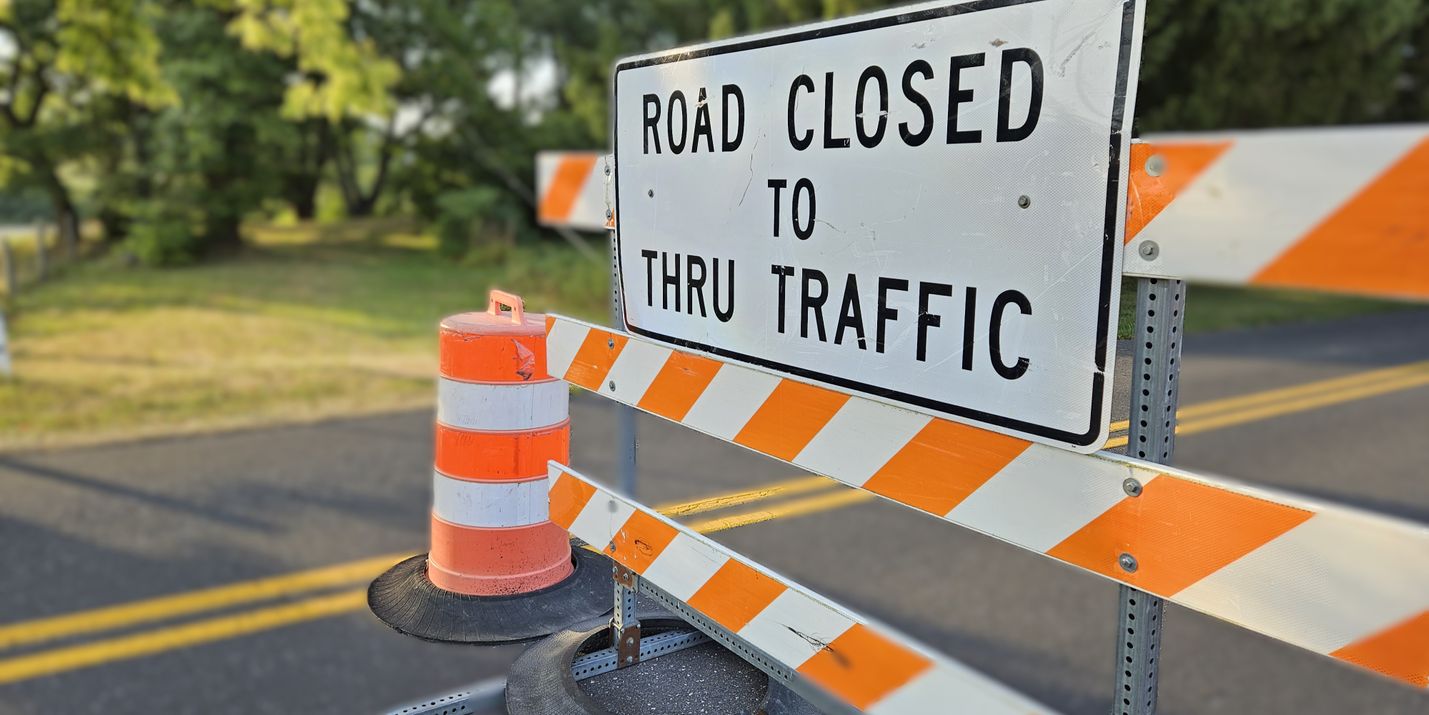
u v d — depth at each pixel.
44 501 5.35
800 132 1.80
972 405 1.52
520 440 2.90
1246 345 12.05
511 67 25.92
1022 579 4.53
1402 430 7.57
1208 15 15.58
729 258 2.02
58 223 22.23
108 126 21.39
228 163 20.64
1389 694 3.58
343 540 4.86
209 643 3.81
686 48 2.08
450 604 2.87
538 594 2.94
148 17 18.88
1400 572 1.09
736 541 4.91
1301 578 1.17
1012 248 1.44
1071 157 1.34
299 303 14.53
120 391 8.23
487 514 2.90
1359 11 15.31
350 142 26.41
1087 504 1.39
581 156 2.56
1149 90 16.38
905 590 4.36
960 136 1.50
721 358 2.06
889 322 1.65
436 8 22.84
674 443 6.77
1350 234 0.97
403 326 12.69
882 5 17.05
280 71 19.97
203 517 5.14
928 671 1.59
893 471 1.68
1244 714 3.42
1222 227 1.11
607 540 2.46
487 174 24.48
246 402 7.93
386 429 7.10
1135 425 1.36
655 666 2.52
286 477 5.86
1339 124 17.08
